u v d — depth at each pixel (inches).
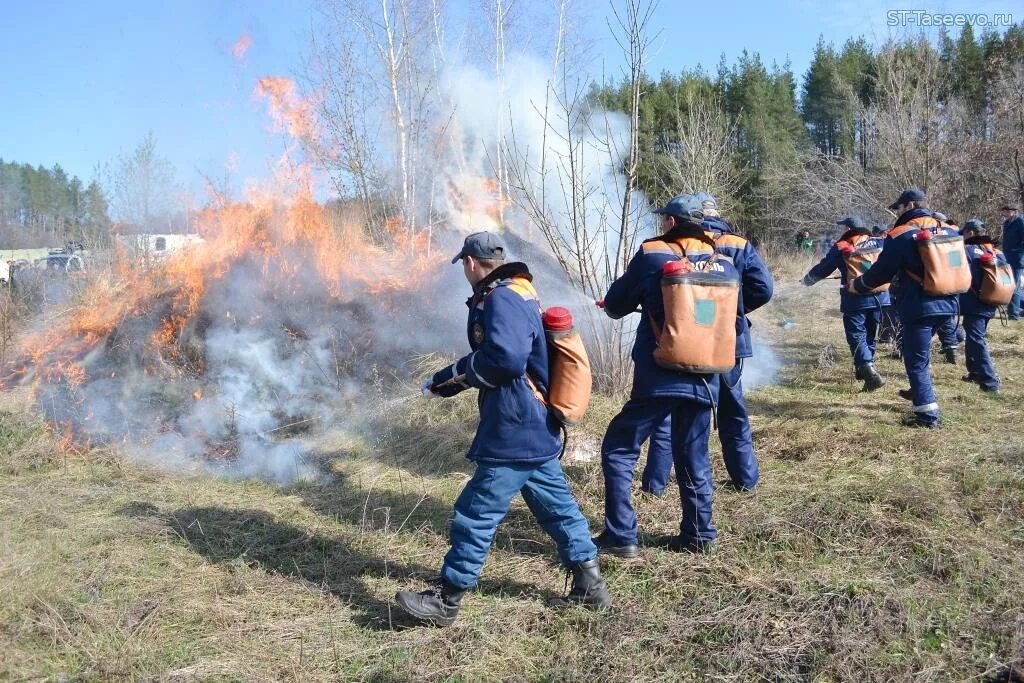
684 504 153.1
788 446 212.5
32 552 153.5
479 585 144.6
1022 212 598.9
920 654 118.3
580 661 120.6
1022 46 865.5
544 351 130.2
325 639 127.3
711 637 125.3
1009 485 178.9
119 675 116.6
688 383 146.6
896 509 165.8
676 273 144.8
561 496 134.2
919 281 226.1
